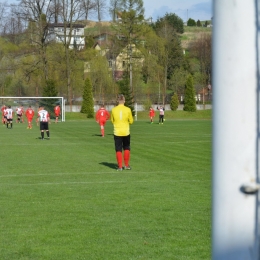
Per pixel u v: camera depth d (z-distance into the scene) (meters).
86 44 124.62
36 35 91.94
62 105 81.44
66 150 31.28
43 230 11.06
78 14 95.31
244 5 2.48
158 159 25.72
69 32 95.19
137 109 98.38
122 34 103.88
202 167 22.34
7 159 25.95
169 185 17.31
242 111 2.48
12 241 10.19
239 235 2.44
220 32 2.51
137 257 9.01
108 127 62.47
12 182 18.16
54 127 62.09
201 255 9.12
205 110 100.88
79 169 21.81
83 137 43.50
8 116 60.03
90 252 9.37
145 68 108.12
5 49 99.38
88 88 89.00
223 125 2.50
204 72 130.50
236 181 2.47
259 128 2.47
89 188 16.73
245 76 2.48
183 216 12.33
